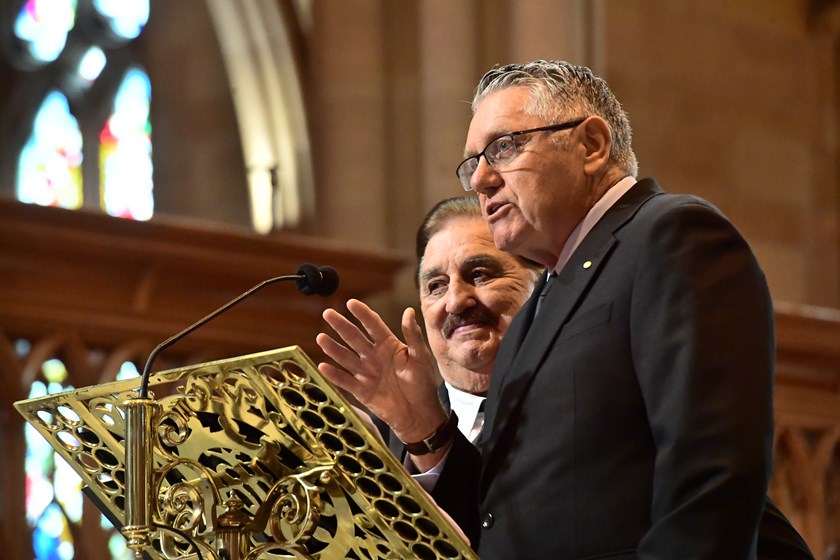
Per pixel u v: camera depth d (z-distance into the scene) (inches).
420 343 259.1
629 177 263.3
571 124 258.1
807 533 546.9
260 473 236.1
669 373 223.3
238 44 705.0
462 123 617.9
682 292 227.8
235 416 228.1
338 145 637.3
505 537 239.8
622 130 266.2
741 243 233.5
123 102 1152.2
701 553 208.2
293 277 249.1
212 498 235.8
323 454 226.1
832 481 565.9
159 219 479.2
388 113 637.3
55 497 454.9
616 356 236.1
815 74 713.0
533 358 246.8
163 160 798.5
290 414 221.3
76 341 461.4
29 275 457.4
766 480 213.6
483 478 247.1
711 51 677.3
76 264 466.0
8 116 1235.9
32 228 454.0
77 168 1173.7
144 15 1152.8
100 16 1163.3
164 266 480.4
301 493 229.3
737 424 214.8
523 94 260.2
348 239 628.1
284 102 697.6
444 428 268.2
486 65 622.8
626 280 239.8
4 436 433.1
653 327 229.0
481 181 260.7
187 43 797.9
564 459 235.6
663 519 213.6
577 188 257.8
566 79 262.1
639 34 650.8
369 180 631.2
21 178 1208.8
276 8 685.3
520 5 619.5
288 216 687.7
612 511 229.9
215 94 778.2
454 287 315.0
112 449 248.5
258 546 234.1
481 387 315.9
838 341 566.6
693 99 666.8
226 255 494.6
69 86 1195.9
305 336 514.9
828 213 703.1
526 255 267.0
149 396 229.6
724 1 686.5
